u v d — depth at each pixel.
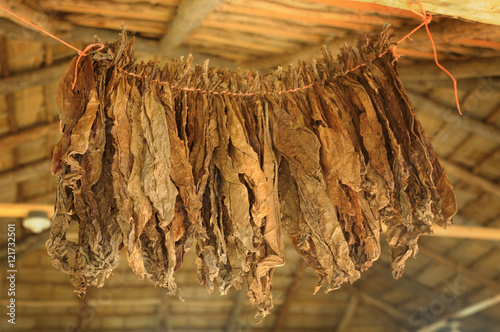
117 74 1.22
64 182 1.11
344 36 2.40
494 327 6.97
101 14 2.69
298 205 1.34
